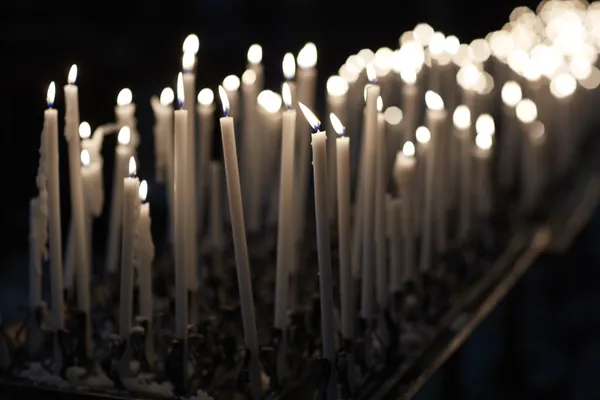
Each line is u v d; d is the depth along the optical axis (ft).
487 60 14.43
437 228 7.75
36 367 6.51
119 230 7.11
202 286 7.32
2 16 11.87
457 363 8.70
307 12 16.33
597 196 10.84
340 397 6.30
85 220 6.89
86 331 6.49
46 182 6.55
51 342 6.54
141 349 6.35
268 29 15.80
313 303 6.64
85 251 6.52
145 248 6.48
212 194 7.76
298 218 7.95
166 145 7.60
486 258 8.43
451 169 8.75
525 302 10.00
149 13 13.96
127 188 6.30
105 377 6.44
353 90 9.92
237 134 11.35
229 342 6.40
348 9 17.03
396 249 6.97
